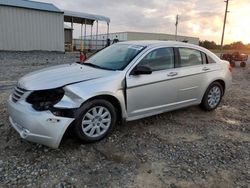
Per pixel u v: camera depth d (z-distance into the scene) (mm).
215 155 3781
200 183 3070
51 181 2988
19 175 3068
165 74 4633
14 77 8977
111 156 3604
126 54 4605
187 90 5105
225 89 6000
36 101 3512
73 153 3629
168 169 3338
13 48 19484
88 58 5234
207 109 5742
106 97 3973
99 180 3041
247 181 3162
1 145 3754
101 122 3969
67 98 3535
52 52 21031
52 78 3830
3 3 18750
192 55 5262
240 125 5078
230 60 17703
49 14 20719
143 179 3096
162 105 4746
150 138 4250
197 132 4613
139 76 4277
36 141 3445
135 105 4312
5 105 5512
